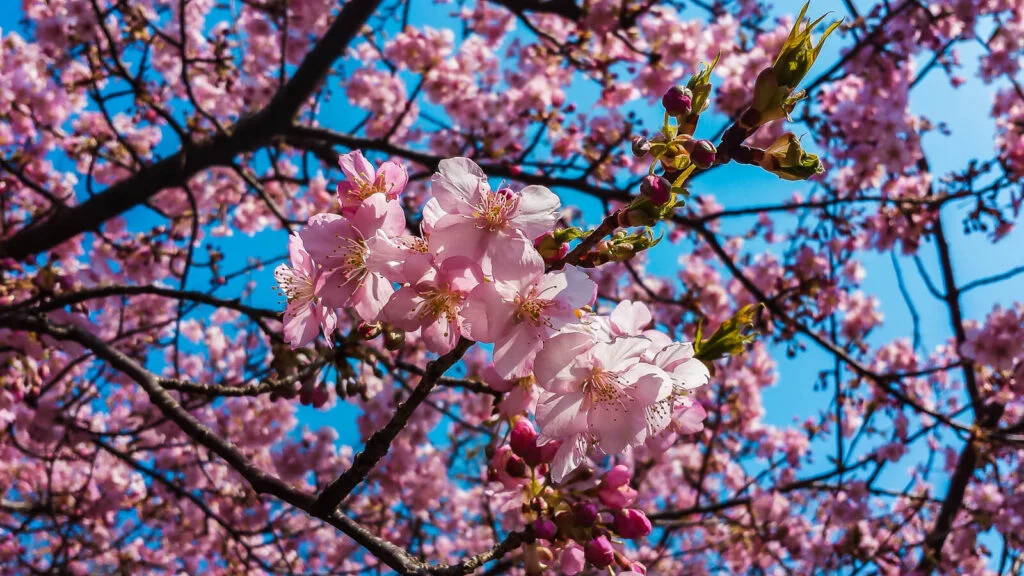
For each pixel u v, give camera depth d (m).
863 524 8.98
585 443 1.81
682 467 10.00
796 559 8.99
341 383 2.94
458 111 8.52
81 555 8.65
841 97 8.41
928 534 9.26
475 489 11.22
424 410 8.68
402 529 9.92
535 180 7.14
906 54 7.58
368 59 9.27
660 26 7.80
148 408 8.55
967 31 8.25
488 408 8.85
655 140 1.58
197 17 8.35
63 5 7.76
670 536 10.27
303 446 8.63
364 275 1.79
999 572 8.66
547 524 2.04
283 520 9.21
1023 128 9.40
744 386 9.87
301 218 9.93
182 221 8.45
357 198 1.82
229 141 6.73
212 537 8.99
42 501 7.59
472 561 2.09
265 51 8.76
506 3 7.52
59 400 7.38
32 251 6.44
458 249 1.61
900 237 8.96
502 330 1.61
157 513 8.97
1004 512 8.74
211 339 9.52
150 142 8.89
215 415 8.38
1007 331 8.03
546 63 9.10
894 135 8.06
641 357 1.86
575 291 1.62
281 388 2.93
